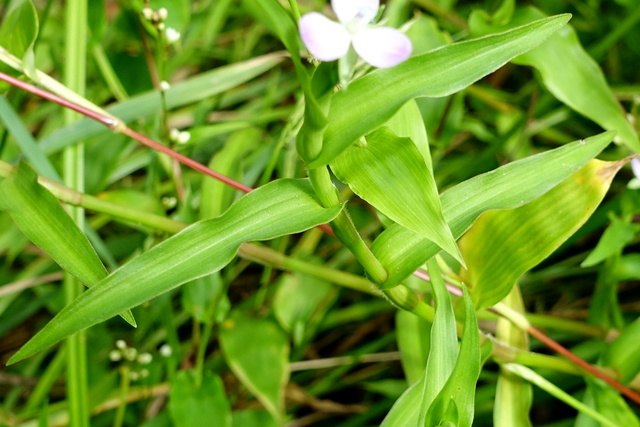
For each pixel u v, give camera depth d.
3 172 0.24
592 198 0.25
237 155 0.33
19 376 0.38
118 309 0.21
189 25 0.43
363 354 0.37
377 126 0.20
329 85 0.20
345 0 0.19
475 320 0.22
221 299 0.32
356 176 0.21
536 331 0.27
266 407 0.31
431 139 0.36
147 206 0.33
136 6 0.31
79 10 0.31
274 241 0.36
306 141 0.20
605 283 0.32
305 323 0.34
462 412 0.22
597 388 0.27
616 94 0.40
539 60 0.30
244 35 0.48
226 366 0.37
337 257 0.38
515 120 0.40
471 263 0.26
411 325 0.30
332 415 0.38
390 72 0.21
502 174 0.24
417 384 0.24
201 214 0.32
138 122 0.38
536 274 0.38
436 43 0.33
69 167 0.31
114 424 0.35
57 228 0.23
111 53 0.41
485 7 0.46
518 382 0.27
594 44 0.43
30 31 0.24
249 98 0.48
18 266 0.43
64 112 0.32
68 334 0.21
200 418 0.30
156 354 0.36
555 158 0.24
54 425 0.34
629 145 0.30
